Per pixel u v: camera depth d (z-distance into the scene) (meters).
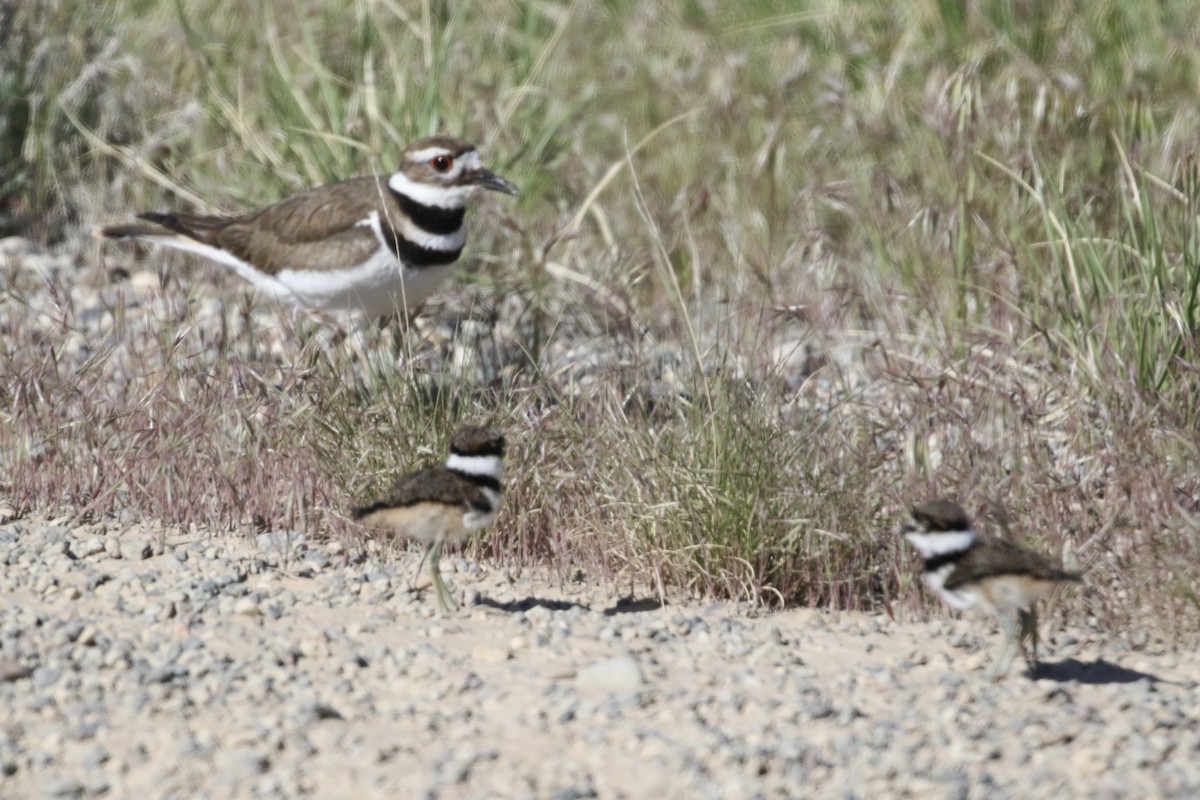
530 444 11.04
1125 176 14.06
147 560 10.41
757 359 12.38
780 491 10.36
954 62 18.08
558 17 20.53
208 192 17.06
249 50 19.42
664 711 8.16
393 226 12.47
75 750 7.66
